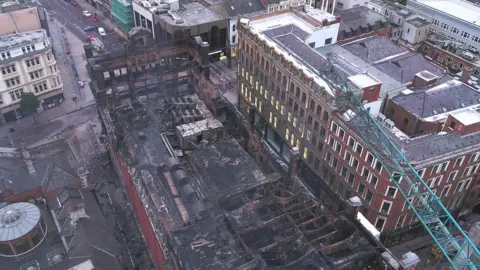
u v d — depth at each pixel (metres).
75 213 62.97
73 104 108.81
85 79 117.88
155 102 76.81
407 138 69.38
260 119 99.19
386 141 66.38
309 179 86.94
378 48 98.81
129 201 74.44
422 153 65.88
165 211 55.12
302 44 87.62
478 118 69.88
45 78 102.38
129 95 77.50
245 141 71.44
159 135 68.44
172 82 81.38
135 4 128.88
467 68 97.81
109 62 73.50
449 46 116.62
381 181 66.88
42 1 167.62
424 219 65.06
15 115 101.31
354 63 90.00
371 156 67.38
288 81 82.75
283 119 88.88
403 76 88.06
